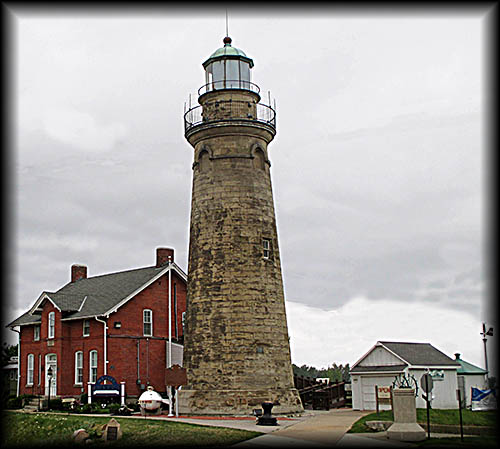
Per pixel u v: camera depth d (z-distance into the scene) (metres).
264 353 29.66
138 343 40.00
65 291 46.88
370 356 34.31
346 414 30.41
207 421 26.45
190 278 31.52
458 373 36.41
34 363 43.25
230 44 33.78
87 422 26.69
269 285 30.75
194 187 32.59
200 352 29.89
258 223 31.14
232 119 31.66
